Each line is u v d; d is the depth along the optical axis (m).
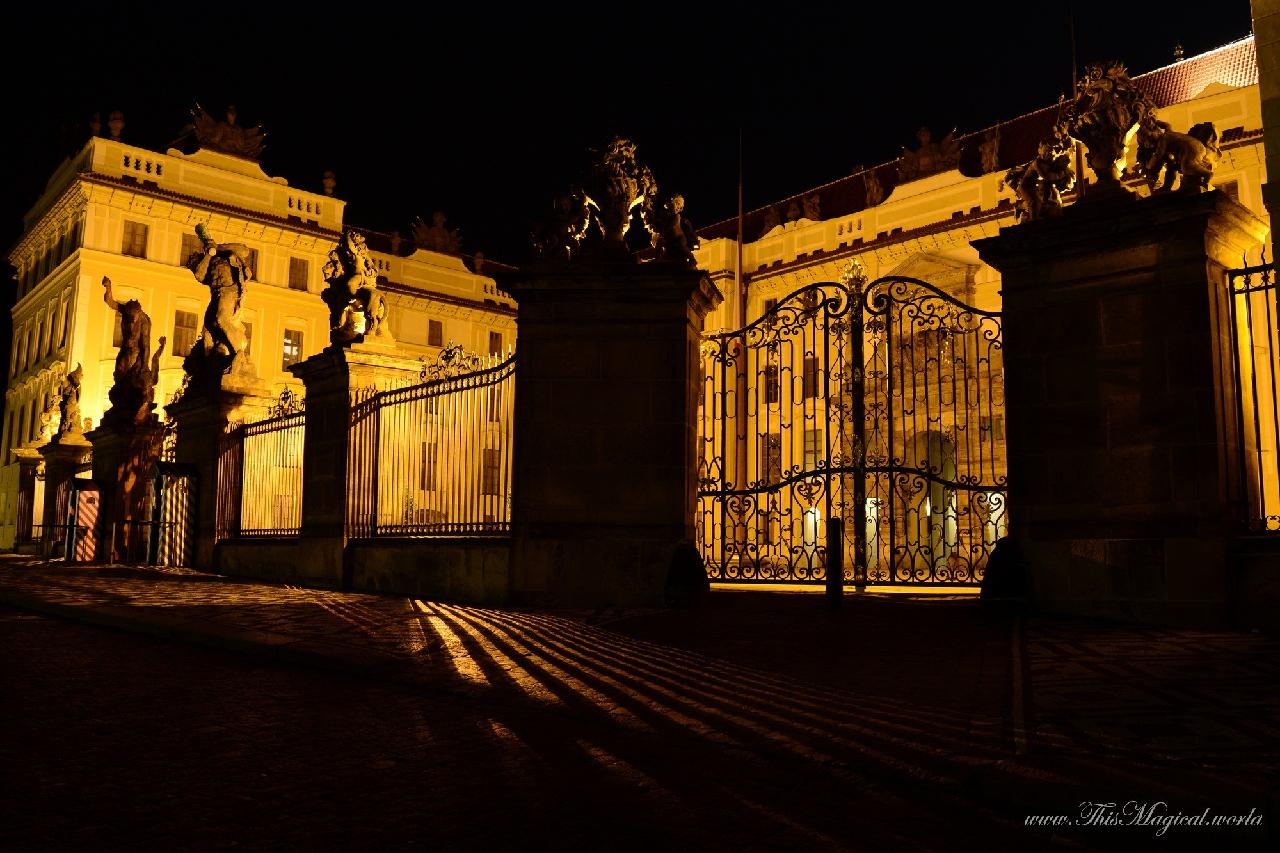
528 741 5.27
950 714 5.38
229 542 18.97
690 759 4.87
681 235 12.01
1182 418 9.16
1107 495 9.51
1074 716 5.26
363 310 15.99
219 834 3.80
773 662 7.39
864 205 36.84
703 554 12.56
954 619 9.43
